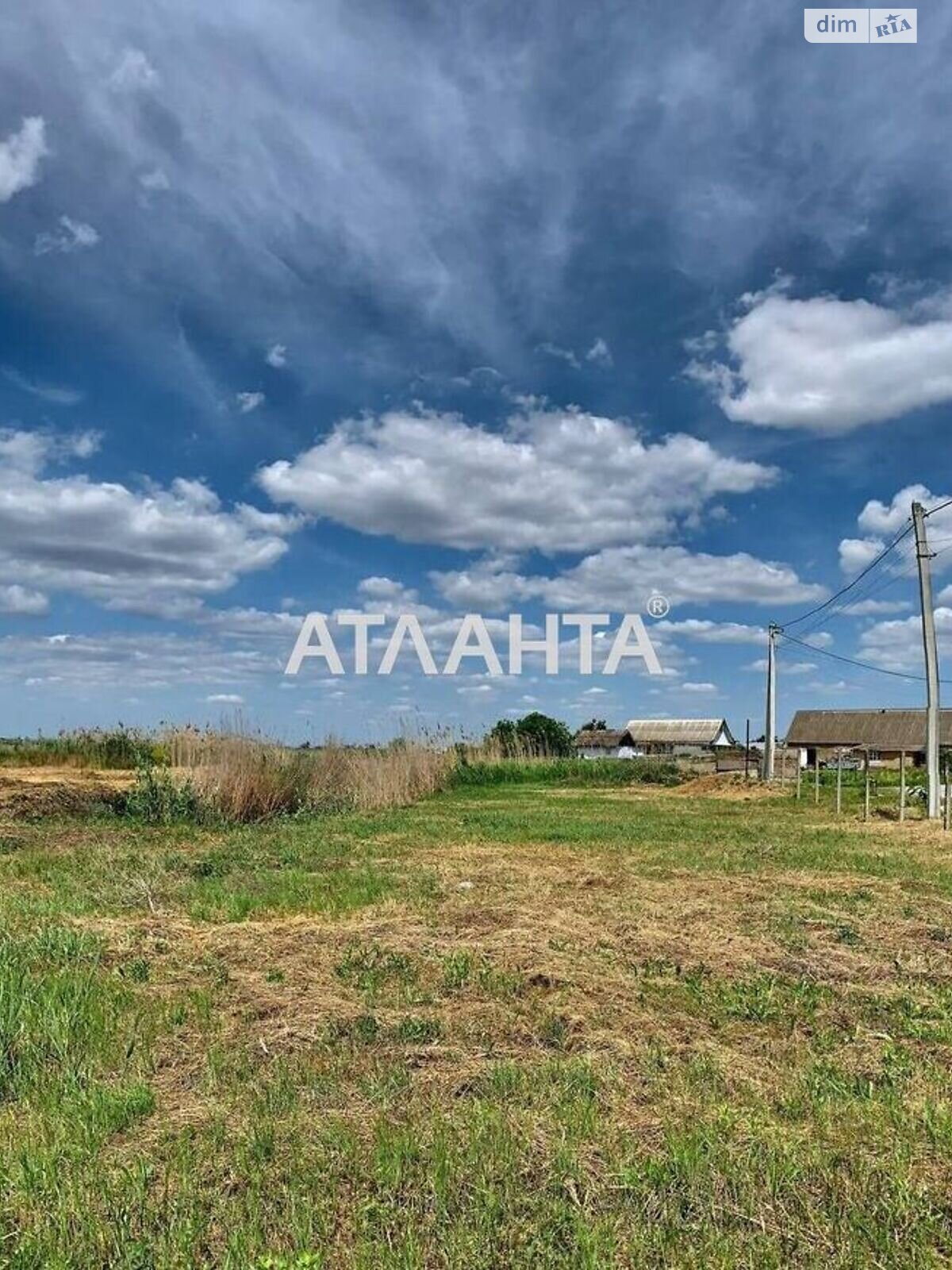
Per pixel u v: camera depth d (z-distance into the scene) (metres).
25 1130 3.59
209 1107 3.78
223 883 8.62
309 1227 2.95
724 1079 4.16
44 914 6.98
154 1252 2.82
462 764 26.88
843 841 13.09
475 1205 3.09
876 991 5.47
